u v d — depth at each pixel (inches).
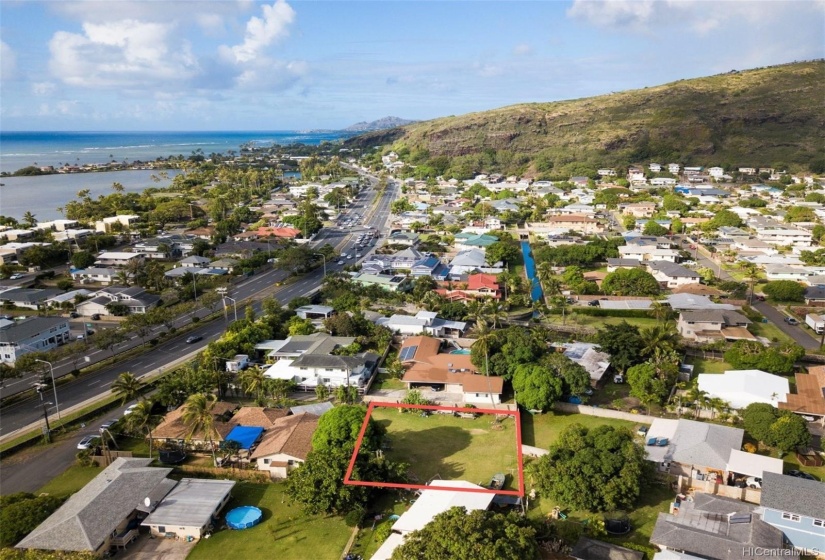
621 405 3853.3
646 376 3784.5
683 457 2984.7
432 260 7509.8
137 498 2760.8
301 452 3129.9
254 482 3095.5
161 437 3390.7
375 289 6190.9
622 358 4195.4
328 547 2561.5
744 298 6141.7
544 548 2440.9
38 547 2415.1
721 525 2476.6
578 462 2711.6
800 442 3083.2
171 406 3804.1
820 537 2358.5
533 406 3678.6
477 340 4224.9
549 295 6161.4
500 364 4114.2
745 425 3314.5
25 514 2583.7
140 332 4997.5
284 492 2878.9
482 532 2193.7
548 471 2733.8
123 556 2527.1
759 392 3634.4
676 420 3368.6
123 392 3590.1
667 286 6648.6
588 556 2338.8
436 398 4050.2
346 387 4035.4
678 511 2635.3
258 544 2596.0
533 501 2829.7
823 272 6796.3
